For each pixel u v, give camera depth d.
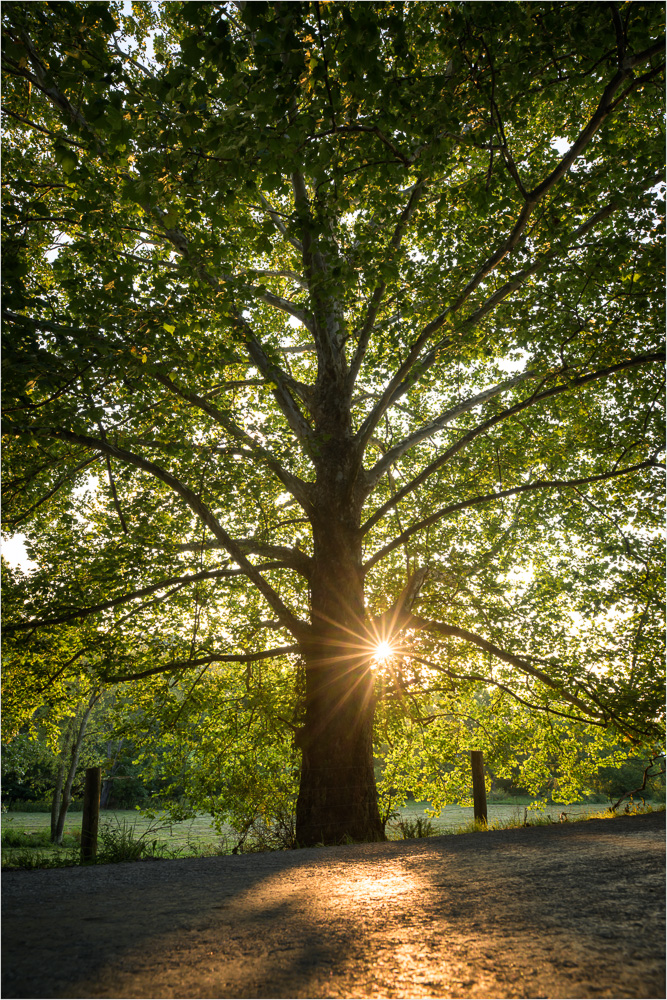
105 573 11.52
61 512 13.41
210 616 13.66
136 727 13.06
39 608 11.27
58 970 2.51
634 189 9.59
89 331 8.02
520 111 9.52
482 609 13.42
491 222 10.35
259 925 3.14
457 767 15.15
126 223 9.73
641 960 2.32
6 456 10.11
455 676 12.99
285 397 12.21
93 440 9.58
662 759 11.38
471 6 7.45
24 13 6.87
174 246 11.38
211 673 13.89
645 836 6.06
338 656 10.74
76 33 6.48
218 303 8.91
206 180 7.33
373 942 2.74
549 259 10.55
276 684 13.08
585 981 2.14
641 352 11.51
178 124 6.63
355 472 11.93
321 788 9.90
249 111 6.44
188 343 9.42
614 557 13.69
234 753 13.55
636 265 10.27
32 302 7.77
